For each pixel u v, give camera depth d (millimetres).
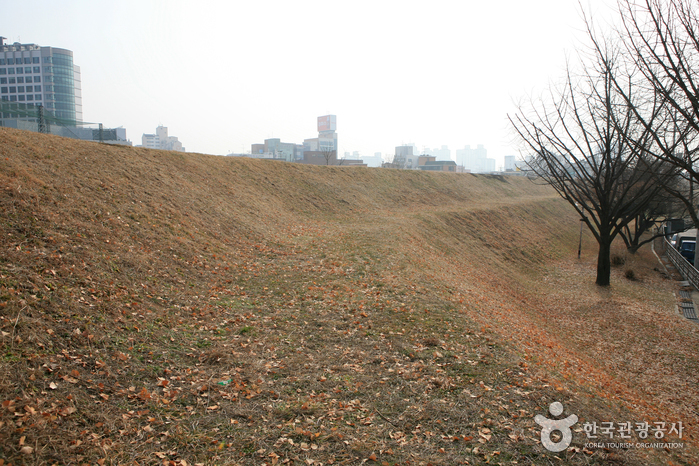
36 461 4148
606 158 19625
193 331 8242
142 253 10953
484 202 41938
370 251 16375
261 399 6180
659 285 23312
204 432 5254
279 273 13055
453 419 5965
